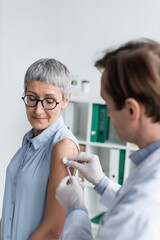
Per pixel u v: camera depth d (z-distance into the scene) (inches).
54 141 44.8
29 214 44.6
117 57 29.1
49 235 42.4
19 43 115.0
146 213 24.4
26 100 45.8
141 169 28.6
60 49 111.8
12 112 118.4
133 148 93.7
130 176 30.5
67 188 38.1
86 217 34.1
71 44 110.4
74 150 45.1
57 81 44.1
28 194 44.6
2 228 50.6
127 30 103.4
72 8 108.8
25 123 117.4
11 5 113.2
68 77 46.3
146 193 25.4
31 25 113.3
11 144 120.2
